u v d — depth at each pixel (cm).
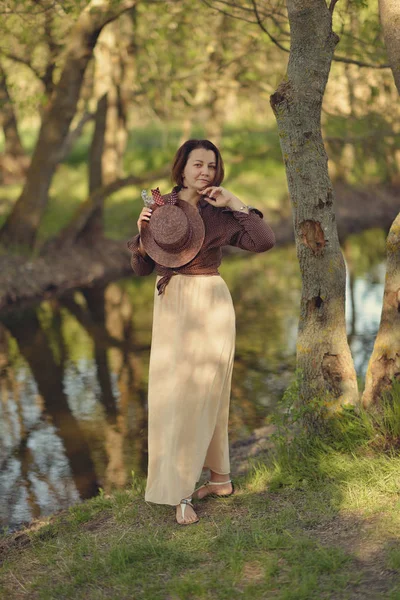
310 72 434
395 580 320
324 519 382
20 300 1277
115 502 445
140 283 1412
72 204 1866
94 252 1520
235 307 1171
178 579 337
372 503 389
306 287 459
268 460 488
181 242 377
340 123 1016
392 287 454
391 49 459
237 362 885
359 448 449
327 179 445
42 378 857
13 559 392
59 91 1332
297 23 435
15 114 2041
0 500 550
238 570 339
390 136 1002
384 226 1947
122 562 355
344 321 464
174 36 1194
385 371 462
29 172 1423
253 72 1155
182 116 1538
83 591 338
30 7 887
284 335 999
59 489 569
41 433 691
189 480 392
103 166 1541
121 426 704
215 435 412
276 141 1357
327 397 462
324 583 323
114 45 1415
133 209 1852
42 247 1466
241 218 381
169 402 392
